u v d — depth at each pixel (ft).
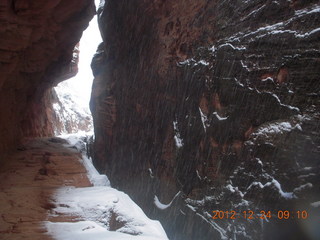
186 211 27.32
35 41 33.60
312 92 17.93
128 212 17.56
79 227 15.19
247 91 22.80
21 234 14.08
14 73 34.68
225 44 25.70
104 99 59.82
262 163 20.15
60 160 36.01
